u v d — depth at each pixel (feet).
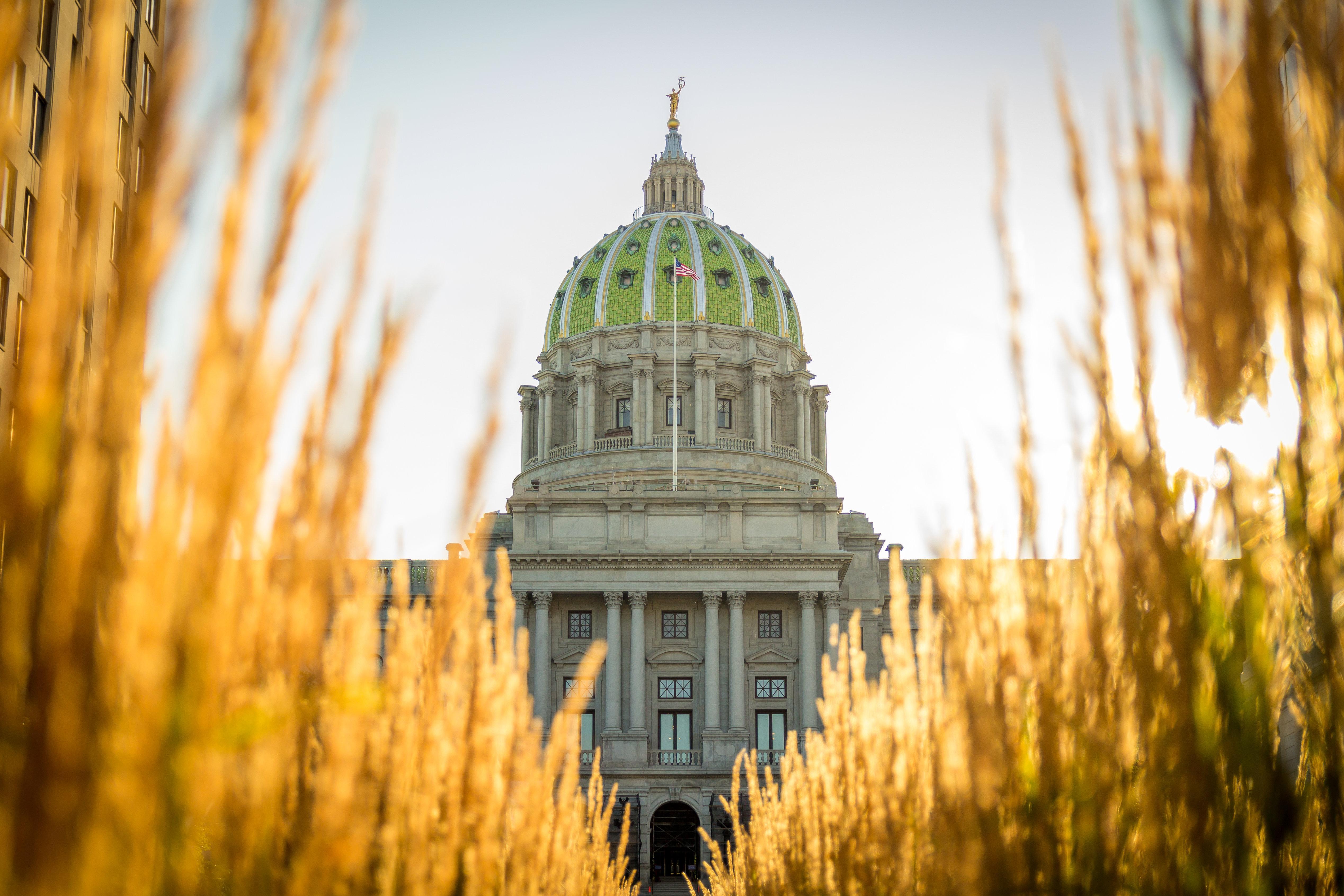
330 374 11.22
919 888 23.04
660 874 276.21
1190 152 12.48
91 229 9.54
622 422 414.62
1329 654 13.53
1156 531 14.57
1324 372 12.30
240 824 12.68
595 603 295.89
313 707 12.63
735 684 287.07
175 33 9.05
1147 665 15.28
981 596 17.35
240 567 10.89
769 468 407.03
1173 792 15.48
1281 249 12.08
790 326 437.58
